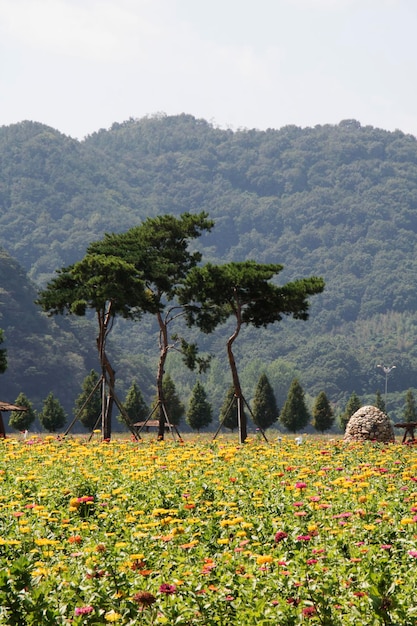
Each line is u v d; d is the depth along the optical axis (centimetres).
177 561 1046
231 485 1608
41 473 1822
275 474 1725
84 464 2014
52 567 995
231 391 7262
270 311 4028
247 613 845
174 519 1227
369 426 3262
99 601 853
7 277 16988
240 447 2623
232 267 3888
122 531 1237
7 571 832
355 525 1239
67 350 16512
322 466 1989
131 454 2277
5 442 2750
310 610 848
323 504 1360
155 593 891
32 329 16300
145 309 4256
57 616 803
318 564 1005
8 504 1391
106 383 3838
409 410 9338
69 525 1254
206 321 4434
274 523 1212
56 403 7206
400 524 1223
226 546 1141
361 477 1594
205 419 7394
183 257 4553
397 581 929
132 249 4291
